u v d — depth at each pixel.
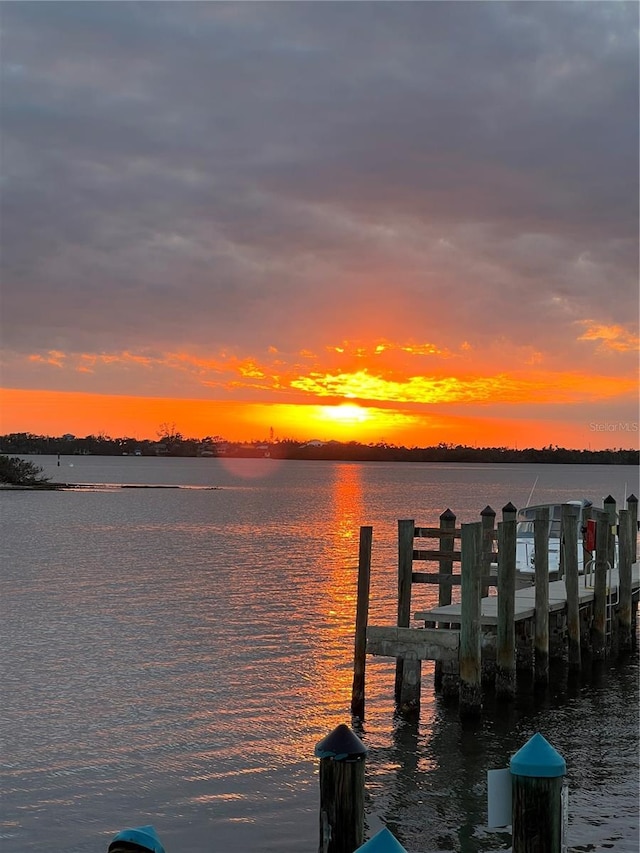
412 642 18.39
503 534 18.84
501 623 18.94
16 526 70.44
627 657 23.98
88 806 14.08
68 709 19.16
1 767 15.69
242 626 28.27
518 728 17.97
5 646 25.25
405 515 85.88
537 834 7.54
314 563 45.97
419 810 13.93
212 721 18.36
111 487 148.75
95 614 30.31
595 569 22.75
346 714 18.92
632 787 14.76
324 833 8.92
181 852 12.52
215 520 78.44
